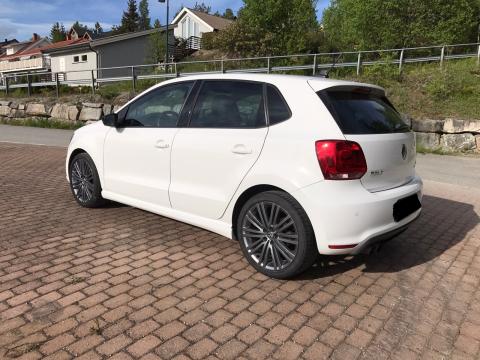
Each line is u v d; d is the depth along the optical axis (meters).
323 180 3.42
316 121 3.57
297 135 3.58
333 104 3.63
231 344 2.87
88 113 17.75
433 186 8.15
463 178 8.90
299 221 3.54
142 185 4.75
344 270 4.05
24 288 3.49
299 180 3.49
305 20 31.41
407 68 15.84
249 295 3.51
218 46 33.16
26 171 8.37
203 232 4.89
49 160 9.84
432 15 22.41
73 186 5.78
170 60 38.66
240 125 3.96
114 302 3.33
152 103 4.80
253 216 3.85
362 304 3.44
